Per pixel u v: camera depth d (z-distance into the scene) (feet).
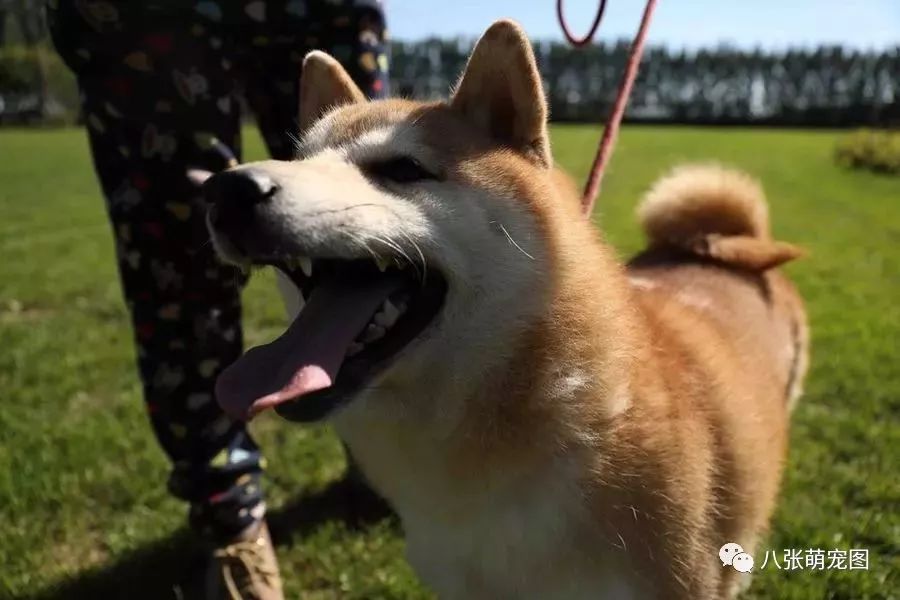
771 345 2.22
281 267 1.59
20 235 7.39
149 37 1.83
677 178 2.59
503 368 1.44
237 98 2.05
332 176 1.44
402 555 2.35
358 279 1.51
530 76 1.56
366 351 1.44
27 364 3.67
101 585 2.25
